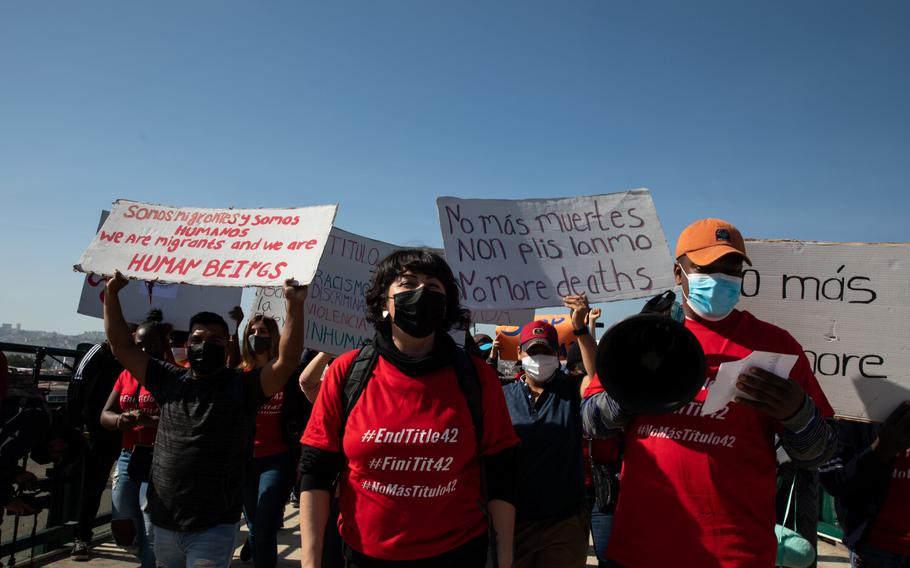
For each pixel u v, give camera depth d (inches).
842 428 116.0
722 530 87.7
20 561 209.6
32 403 169.3
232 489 133.3
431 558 82.1
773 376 81.4
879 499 109.9
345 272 207.6
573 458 144.8
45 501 182.9
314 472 86.2
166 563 134.8
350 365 89.4
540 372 148.9
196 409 132.5
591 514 161.9
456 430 83.9
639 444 95.3
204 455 130.3
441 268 90.7
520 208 179.3
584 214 178.2
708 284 93.9
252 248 139.7
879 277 112.8
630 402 85.0
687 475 90.0
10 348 209.3
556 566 137.0
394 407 83.7
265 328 207.2
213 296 256.4
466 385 86.8
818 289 115.1
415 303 82.7
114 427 185.6
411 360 85.4
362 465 83.4
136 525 186.7
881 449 107.8
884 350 111.0
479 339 281.6
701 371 82.0
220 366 136.8
